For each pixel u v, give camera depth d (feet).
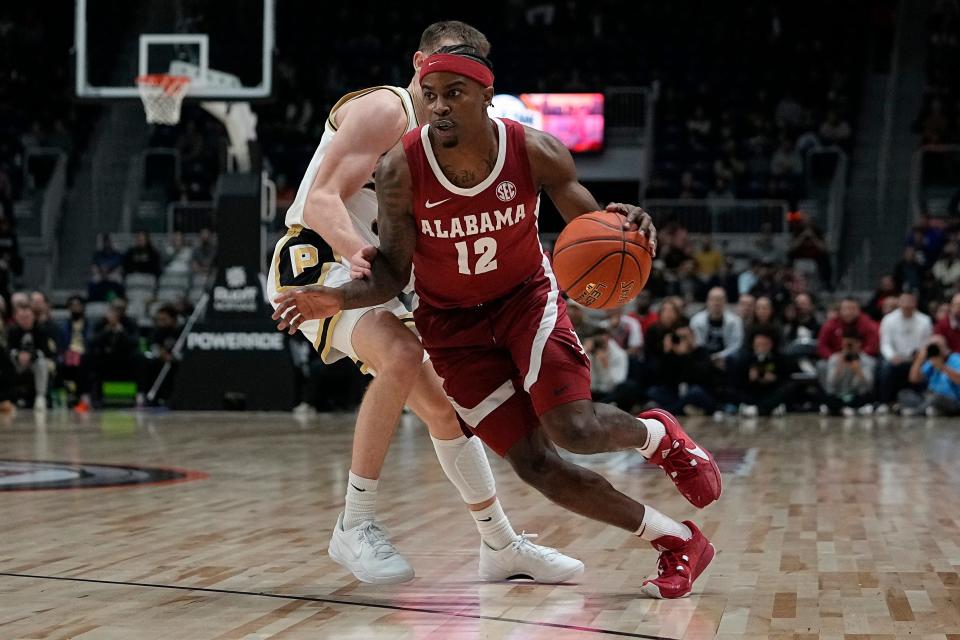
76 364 49.29
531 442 11.82
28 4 75.05
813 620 10.36
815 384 44.60
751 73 74.69
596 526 16.15
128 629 10.09
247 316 46.03
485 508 12.34
